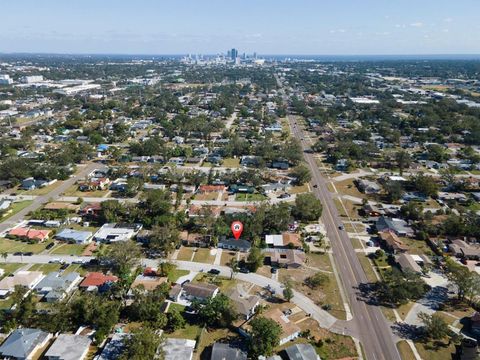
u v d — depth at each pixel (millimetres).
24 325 92062
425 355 87250
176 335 91375
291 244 133375
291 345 89250
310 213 152625
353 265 124688
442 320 92875
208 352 86125
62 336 86562
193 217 147000
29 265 120500
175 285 109000
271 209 148000
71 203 166375
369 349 88812
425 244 138375
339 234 145125
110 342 86250
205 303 96875
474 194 179500
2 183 183875
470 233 141375
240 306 97375
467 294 104562
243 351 85000
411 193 181750
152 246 130375
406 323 98000
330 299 107125
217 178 194750
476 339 92125
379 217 159000
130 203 159250
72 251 129000
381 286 112688
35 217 152000
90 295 98500
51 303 98688
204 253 129625
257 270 120438
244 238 137625
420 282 107688
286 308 102500
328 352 87438
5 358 81750
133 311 95875
